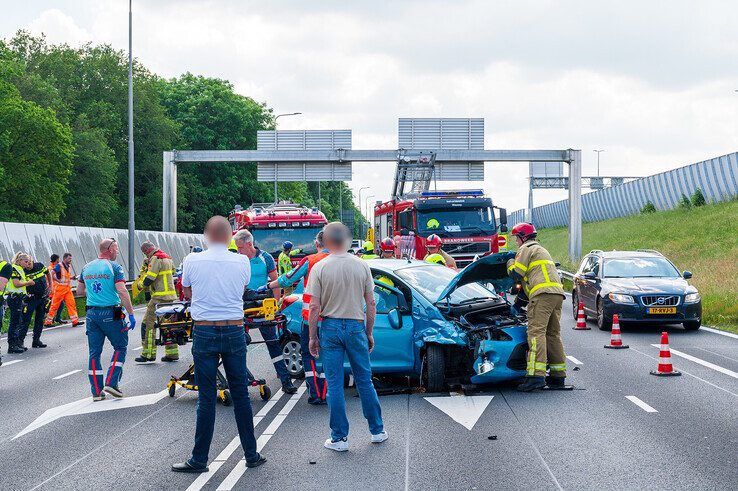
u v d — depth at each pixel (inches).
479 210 1107.3
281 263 935.0
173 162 1660.9
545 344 442.3
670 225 2031.3
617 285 752.3
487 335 441.4
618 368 522.0
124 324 450.3
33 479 291.0
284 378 454.9
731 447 312.3
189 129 2915.8
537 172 3218.5
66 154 2258.9
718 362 545.0
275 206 1201.4
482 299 478.6
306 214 1112.8
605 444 320.5
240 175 2997.0
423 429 355.3
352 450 321.1
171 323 455.8
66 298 925.2
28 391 484.7
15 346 675.4
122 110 2743.6
